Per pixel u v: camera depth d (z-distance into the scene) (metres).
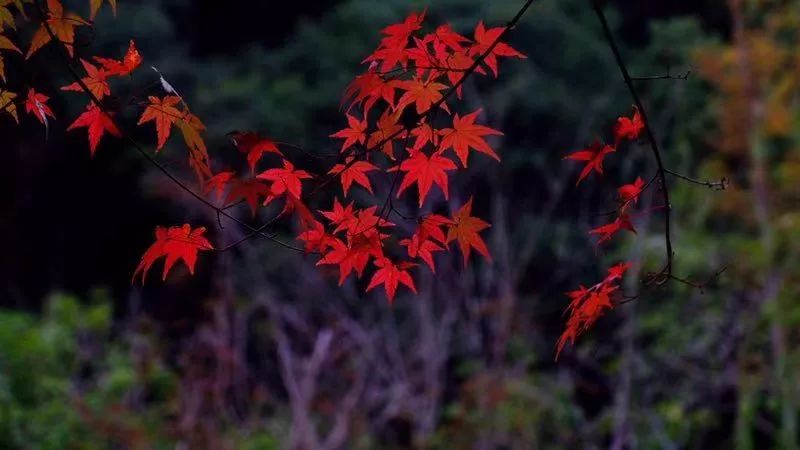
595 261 7.87
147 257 1.56
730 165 7.71
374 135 1.54
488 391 6.23
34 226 9.84
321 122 9.06
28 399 5.86
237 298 6.64
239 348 6.34
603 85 9.02
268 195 1.53
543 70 9.09
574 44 9.12
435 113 1.50
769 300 6.46
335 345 6.59
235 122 8.60
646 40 10.15
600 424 6.56
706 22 9.71
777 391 6.57
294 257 7.09
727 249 6.91
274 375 7.02
